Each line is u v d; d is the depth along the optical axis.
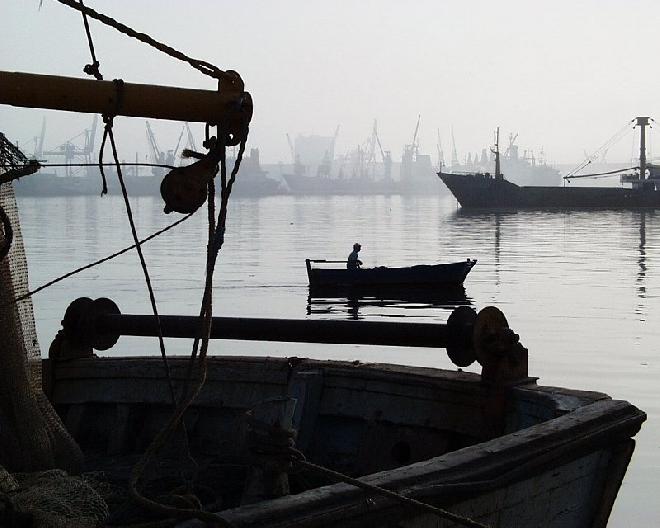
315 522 4.05
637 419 6.14
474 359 6.94
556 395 6.47
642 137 117.94
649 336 28.23
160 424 8.16
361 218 129.62
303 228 102.88
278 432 4.36
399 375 7.39
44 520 5.09
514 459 5.08
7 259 6.33
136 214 140.38
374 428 7.37
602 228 91.38
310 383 7.62
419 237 82.81
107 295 41.19
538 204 119.31
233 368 8.01
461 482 4.76
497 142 120.69
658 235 80.69
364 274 41.75
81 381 8.41
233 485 6.94
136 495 3.96
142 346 24.89
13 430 6.27
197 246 73.62
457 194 121.06
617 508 11.67
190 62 4.71
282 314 35.47
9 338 6.27
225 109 4.70
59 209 166.00
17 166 5.83
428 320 33.47
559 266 54.16
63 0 4.48
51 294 41.47
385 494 4.23
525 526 5.36
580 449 5.56
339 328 7.30
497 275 49.47
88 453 8.04
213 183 4.80
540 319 32.75
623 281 45.91
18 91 4.40
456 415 7.03
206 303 4.64
